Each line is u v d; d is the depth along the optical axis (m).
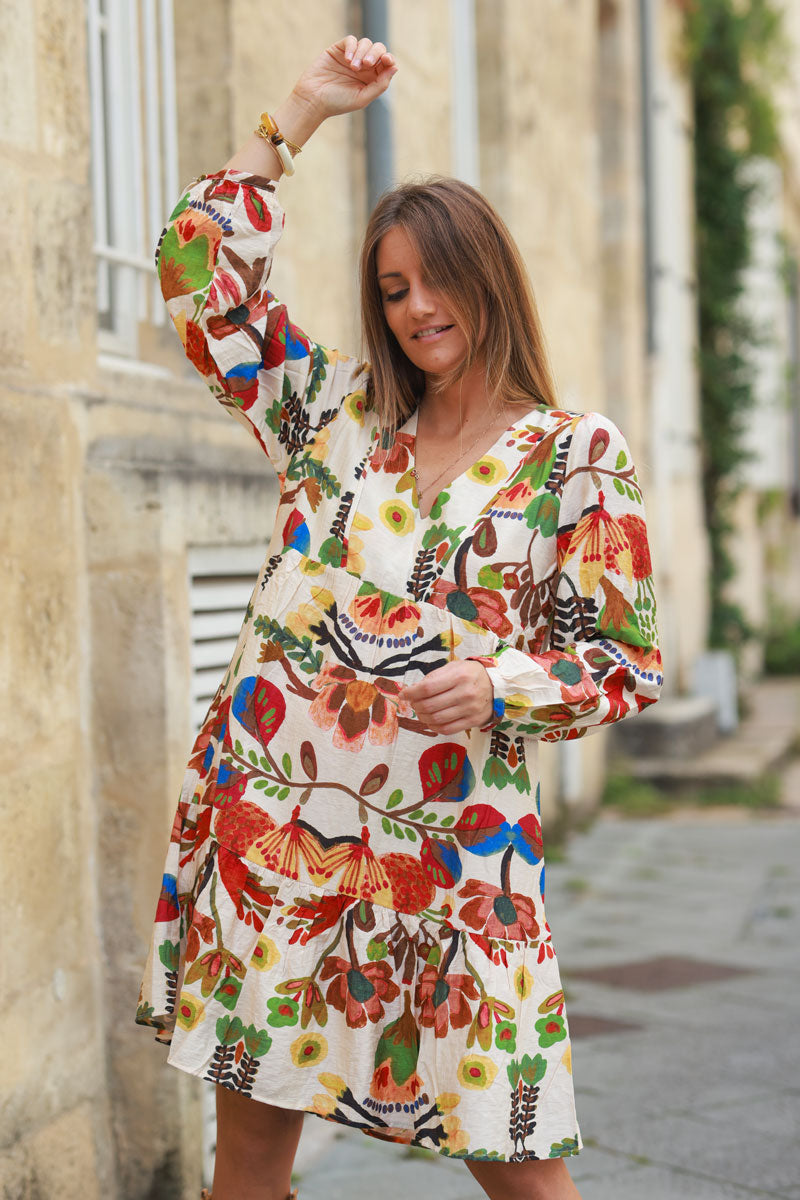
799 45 12.43
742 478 11.62
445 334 1.83
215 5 3.42
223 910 1.75
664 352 9.74
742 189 11.18
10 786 2.24
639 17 8.93
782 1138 3.16
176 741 2.63
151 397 2.92
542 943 1.77
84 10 2.67
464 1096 1.68
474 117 6.08
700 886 5.95
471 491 1.79
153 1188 2.58
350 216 4.33
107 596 2.59
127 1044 2.58
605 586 1.75
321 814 1.76
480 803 1.75
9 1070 2.22
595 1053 3.79
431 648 1.75
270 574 1.86
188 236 1.87
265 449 1.95
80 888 2.50
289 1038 1.73
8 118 2.28
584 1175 2.96
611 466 1.77
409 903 1.74
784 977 4.55
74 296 2.52
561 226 7.11
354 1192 2.89
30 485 2.34
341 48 1.90
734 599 12.48
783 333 14.84
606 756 8.28
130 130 3.13
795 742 9.65
